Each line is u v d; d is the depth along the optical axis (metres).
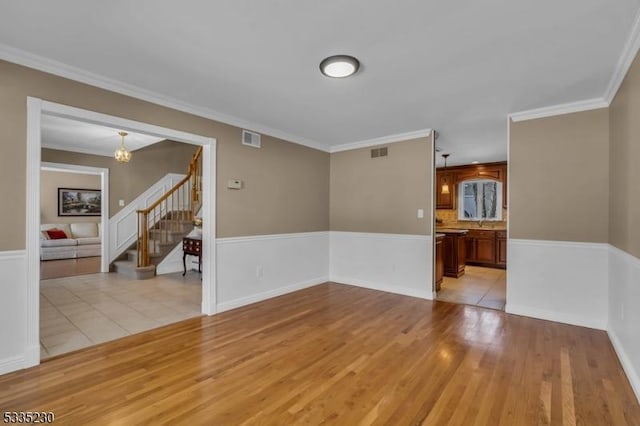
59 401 1.94
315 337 2.97
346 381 2.20
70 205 8.98
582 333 3.06
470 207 7.64
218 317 3.52
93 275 5.74
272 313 3.66
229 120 3.79
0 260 2.24
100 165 6.12
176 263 6.18
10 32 2.04
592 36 2.07
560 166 3.37
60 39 2.12
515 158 3.63
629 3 1.74
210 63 2.47
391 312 3.71
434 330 3.15
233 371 2.33
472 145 5.25
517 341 2.88
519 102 3.29
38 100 2.39
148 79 2.75
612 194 2.98
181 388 2.10
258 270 4.15
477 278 5.68
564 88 2.92
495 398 2.01
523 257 3.59
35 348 2.38
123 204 6.41
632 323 2.25
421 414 1.85
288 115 3.74
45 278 5.49
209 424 1.75
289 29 2.01
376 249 4.83
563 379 2.23
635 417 1.82
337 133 4.55
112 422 1.76
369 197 4.92
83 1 1.73
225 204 3.76
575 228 3.30
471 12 1.83
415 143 4.45
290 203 4.65
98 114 2.71
